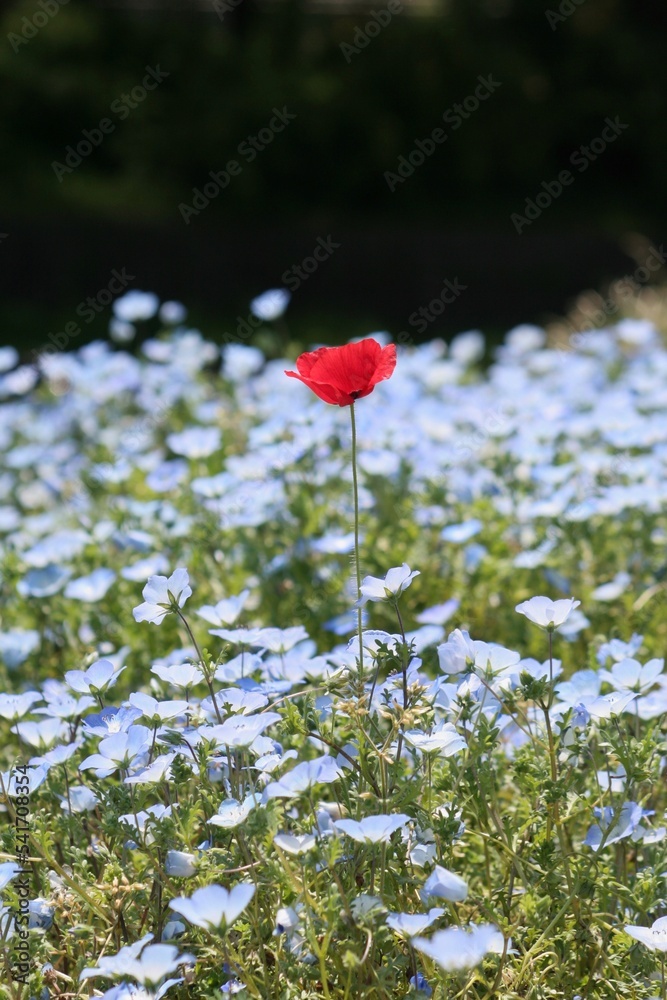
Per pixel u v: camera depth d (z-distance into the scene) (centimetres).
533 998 261
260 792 283
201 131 2066
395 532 521
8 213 1683
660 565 502
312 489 534
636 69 2312
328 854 260
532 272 1680
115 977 245
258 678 348
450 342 1556
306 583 494
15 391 784
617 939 276
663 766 329
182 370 757
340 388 290
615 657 348
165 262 1647
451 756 286
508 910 283
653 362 712
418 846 278
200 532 514
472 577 498
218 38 2308
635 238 1716
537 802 301
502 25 2391
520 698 296
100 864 301
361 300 1675
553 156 2322
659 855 281
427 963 264
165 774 282
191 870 261
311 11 2447
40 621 490
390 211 2133
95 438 740
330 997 254
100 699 304
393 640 304
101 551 518
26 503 686
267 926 268
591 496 545
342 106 2086
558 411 601
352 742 312
